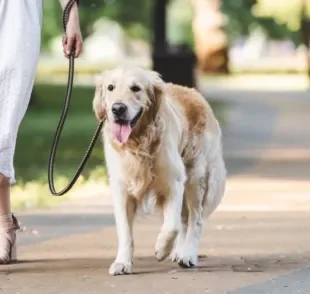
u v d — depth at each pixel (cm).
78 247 991
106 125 851
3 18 849
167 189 847
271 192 1470
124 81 829
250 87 5131
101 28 8931
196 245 893
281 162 1892
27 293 762
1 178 878
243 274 834
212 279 812
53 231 1106
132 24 6366
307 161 1912
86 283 798
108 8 5891
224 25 6594
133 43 9456
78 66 7056
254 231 1100
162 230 844
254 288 773
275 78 6334
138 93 827
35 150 2122
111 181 855
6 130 845
